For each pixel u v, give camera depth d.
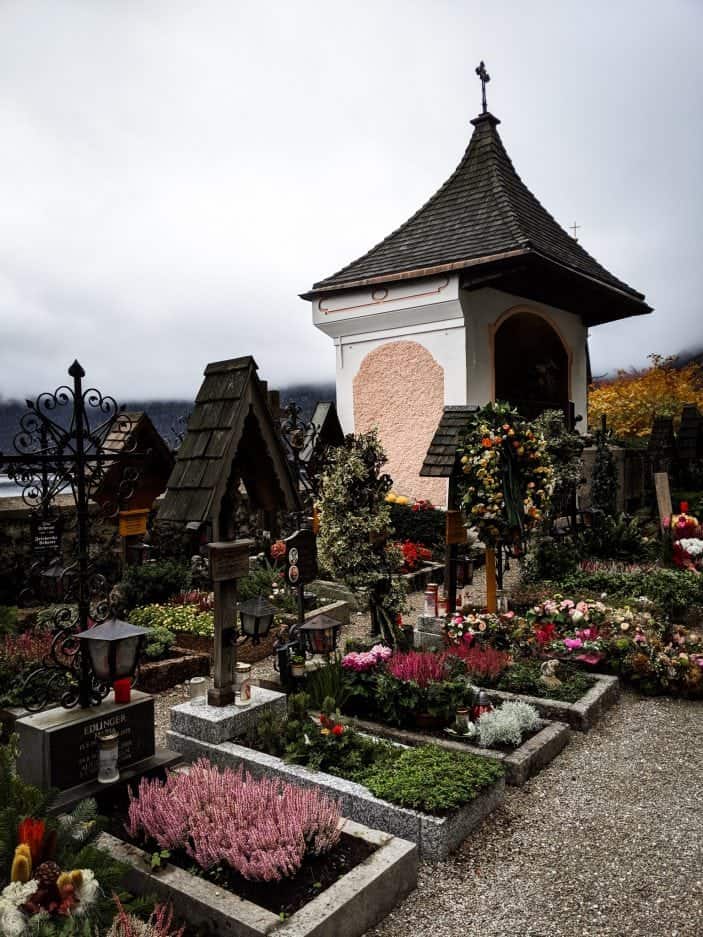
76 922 2.71
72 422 4.78
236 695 5.13
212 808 3.69
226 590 5.09
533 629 7.18
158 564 9.53
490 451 7.46
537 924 3.40
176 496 4.86
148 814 3.69
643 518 15.28
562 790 4.73
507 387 15.52
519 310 15.48
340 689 5.77
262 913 3.10
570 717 5.74
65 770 4.05
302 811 3.63
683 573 9.90
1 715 5.58
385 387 15.16
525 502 7.85
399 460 14.95
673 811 4.44
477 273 13.48
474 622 7.30
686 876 3.76
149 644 7.34
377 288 14.82
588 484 15.33
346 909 3.19
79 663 4.58
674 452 18.22
